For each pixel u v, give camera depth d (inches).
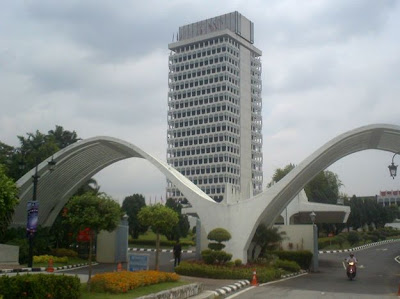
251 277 925.8
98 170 1523.1
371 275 1176.2
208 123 4697.3
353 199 3201.3
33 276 442.9
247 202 1162.0
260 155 5103.3
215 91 4709.6
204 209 1198.3
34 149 1582.2
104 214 611.2
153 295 538.3
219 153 4589.1
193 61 4874.5
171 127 4921.3
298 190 1349.7
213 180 4579.2
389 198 5172.2
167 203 2434.8
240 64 4901.6
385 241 2923.2
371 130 1072.8
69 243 1528.1
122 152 1407.5
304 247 1435.8
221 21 4923.7
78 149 1310.3
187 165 4753.9
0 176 560.7
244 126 4859.7
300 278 1067.3
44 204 1473.9
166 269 1141.7
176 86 4953.3
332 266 1488.7
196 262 1031.6
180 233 2331.4
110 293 548.1
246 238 1146.0
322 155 1123.3
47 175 1370.6
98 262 1396.4
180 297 616.4
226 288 755.4
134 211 2237.9
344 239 2471.7
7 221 1251.2
